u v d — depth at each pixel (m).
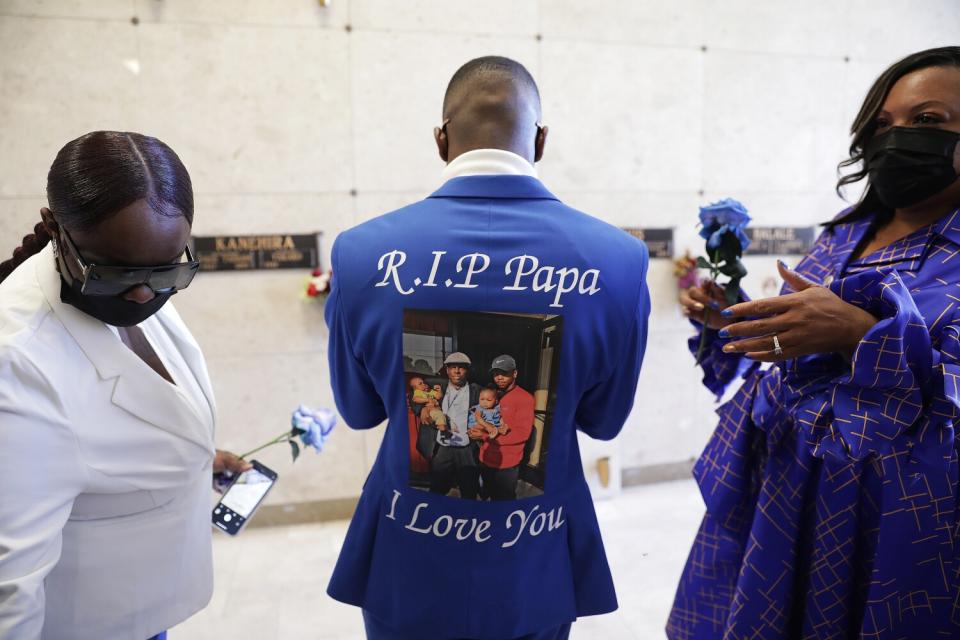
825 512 1.12
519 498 0.94
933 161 1.06
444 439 0.92
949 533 1.01
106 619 0.96
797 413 1.09
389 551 0.99
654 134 3.27
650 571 2.55
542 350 0.89
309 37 2.86
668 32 3.22
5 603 0.75
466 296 0.88
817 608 1.13
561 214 0.93
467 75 0.98
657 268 3.36
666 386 3.46
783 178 3.46
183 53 2.76
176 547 1.02
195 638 2.15
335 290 0.96
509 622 0.96
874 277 0.96
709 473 1.37
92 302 0.85
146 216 0.80
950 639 1.04
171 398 0.94
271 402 3.02
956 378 0.93
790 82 3.40
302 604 2.37
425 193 3.05
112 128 2.73
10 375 0.77
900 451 1.02
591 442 3.21
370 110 2.96
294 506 3.09
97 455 0.88
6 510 0.76
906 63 1.11
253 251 2.92
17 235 2.68
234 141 2.85
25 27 2.61
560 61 3.12
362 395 1.05
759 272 3.47
